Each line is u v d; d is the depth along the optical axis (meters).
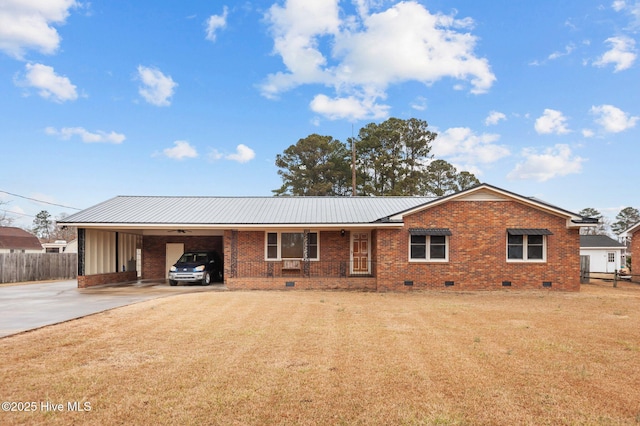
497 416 5.42
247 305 13.93
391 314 12.38
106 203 23.47
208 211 22.31
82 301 15.04
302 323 10.88
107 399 5.79
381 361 7.61
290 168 47.56
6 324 10.42
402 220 19.25
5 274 24.64
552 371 7.13
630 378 6.82
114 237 23.47
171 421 5.21
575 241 19.22
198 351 8.10
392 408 5.64
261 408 5.61
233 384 6.41
